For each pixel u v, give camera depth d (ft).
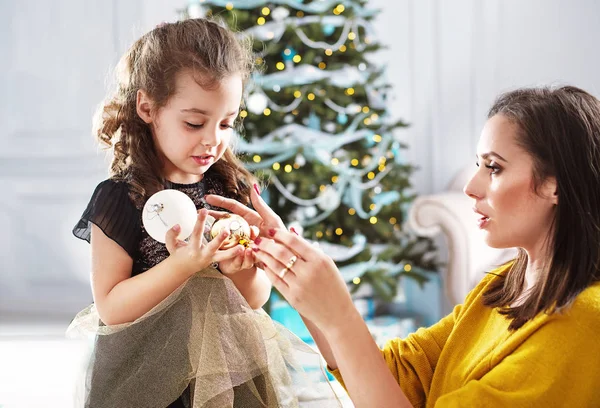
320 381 4.67
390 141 12.62
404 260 12.78
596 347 3.41
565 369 3.44
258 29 11.73
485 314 4.23
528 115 3.75
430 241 13.17
